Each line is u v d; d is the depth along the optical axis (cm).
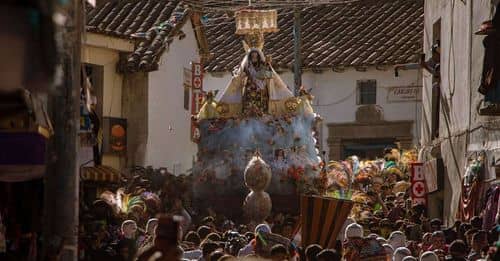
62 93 1792
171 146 5191
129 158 4919
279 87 4650
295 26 5853
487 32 3033
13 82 956
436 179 4369
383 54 6719
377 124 6712
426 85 4962
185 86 5359
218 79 6988
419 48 6731
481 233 2608
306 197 2542
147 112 4922
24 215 2219
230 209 4500
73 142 1811
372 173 4941
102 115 4788
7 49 942
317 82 6850
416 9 7219
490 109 3075
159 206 3809
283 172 4488
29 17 941
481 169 3528
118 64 4884
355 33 7069
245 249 2439
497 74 3041
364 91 6750
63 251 1798
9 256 2166
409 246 3003
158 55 4925
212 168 4509
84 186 2567
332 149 6806
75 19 1780
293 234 2888
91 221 2314
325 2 6266
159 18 5250
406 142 6650
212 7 5872
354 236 2441
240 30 4706
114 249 2325
